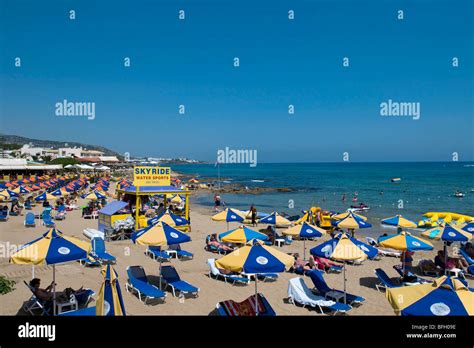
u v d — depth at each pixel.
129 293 11.44
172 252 16.09
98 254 14.71
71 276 12.89
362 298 10.98
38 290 9.41
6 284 11.42
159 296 10.41
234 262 9.07
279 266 9.01
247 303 9.40
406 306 6.47
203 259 16.02
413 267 15.62
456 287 6.54
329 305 10.19
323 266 14.72
